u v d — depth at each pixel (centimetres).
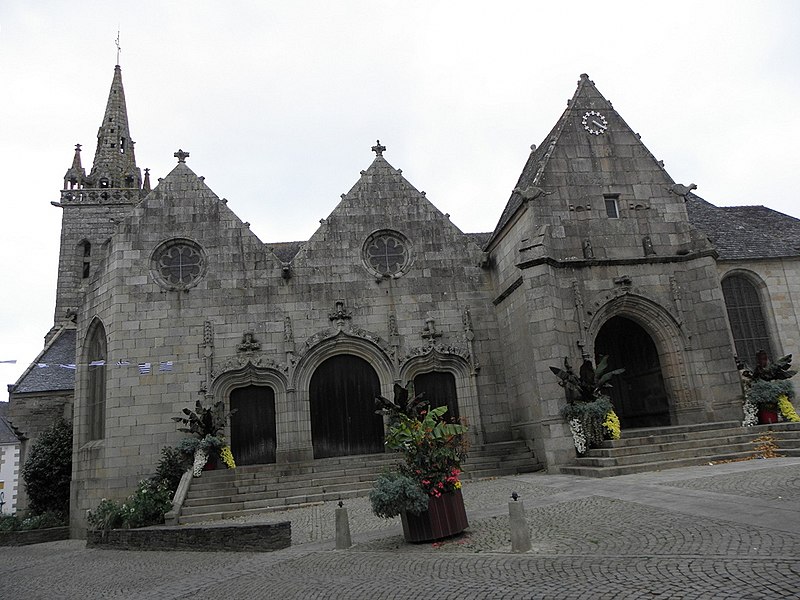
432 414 1070
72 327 3120
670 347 2050
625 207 2131
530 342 2000
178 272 2306
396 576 828
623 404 2394
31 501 2552
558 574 733
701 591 610
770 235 2503
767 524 841
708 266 2058
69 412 2780
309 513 1560
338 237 2394
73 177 3975
